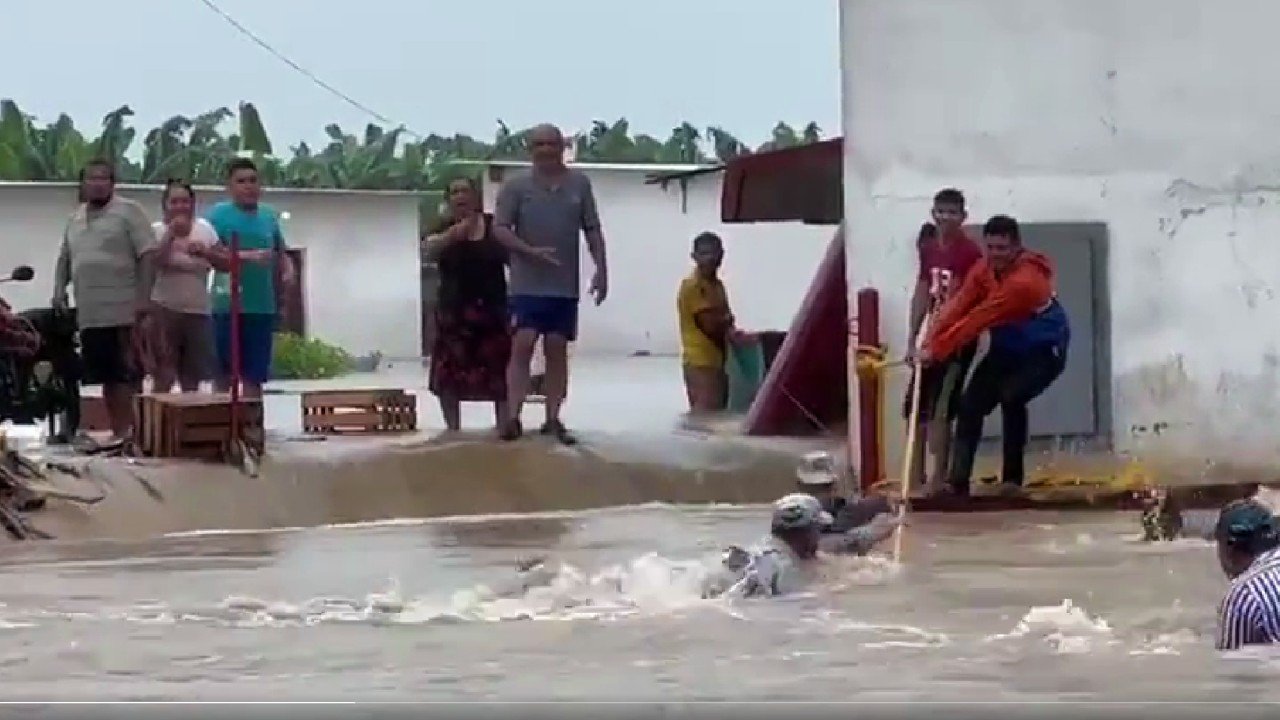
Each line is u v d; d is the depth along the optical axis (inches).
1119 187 1115.9
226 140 3238.2
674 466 1189.1
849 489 1107.3
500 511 1115.9
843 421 1321.4
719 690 537.0
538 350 1590.8
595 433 1275.8
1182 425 1117.1
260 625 685.9
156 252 1155.9
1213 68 1112.8
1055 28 1109.7
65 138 3174.2
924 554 851.4
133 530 1020.5
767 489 1187.3
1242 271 1115.9
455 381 1220.5
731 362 1518.2
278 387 2342.5
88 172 1161.4
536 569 834.2
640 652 605.3
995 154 1114.7
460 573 829.2
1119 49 1111.0
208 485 1072.8
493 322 1216.8
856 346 1109.7
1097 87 1114.1
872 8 1114.7
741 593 727.1
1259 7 1108.5
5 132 3139.8
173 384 1168.2
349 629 671.1
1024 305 1063.6
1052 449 1108.5
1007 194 1115.3
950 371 1085.1
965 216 1106.1
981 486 1098.1
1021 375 1077.1
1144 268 1115.9
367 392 1274.6
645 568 795.4
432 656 607.2
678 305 1542.8
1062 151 1115.3
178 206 1152.2
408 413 1284.4
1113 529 967.0
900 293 1113.4
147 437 1125.1
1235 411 1117.1
